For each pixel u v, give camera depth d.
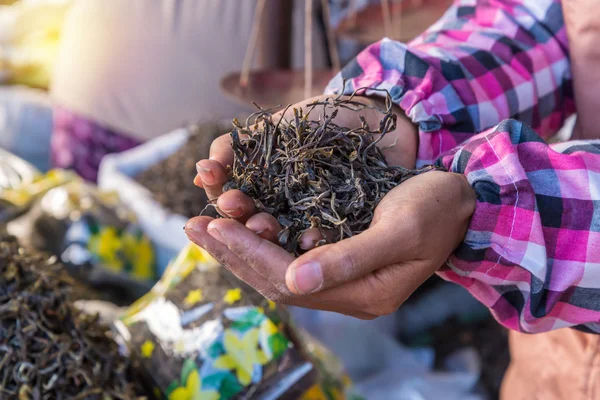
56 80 1.35
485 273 0.46
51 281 0.58
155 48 1.27
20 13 1.56
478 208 0.43
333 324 0.94
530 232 0.43
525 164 0.45
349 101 0.49
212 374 0.57
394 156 0.52
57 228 0.88
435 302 1.07
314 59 1.33
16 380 0.53
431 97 0.52
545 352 0.60
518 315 0.48
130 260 0.93
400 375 0.93
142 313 0.64
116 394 0.55
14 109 1.36
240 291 0.60
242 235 0.41
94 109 1.31
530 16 0.58
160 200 1.03
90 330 0.59
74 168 1.36
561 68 0.58
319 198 0.45
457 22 0.59
